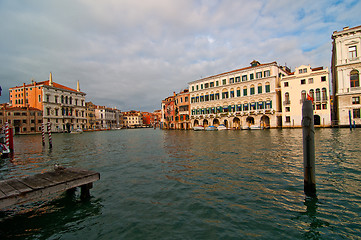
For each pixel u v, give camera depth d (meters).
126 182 7.52
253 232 4.05
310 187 5.71
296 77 37.09
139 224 4.51
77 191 6.79
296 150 12.77
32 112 64.38
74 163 11.57
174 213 4.96
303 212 4.75
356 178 6.85
